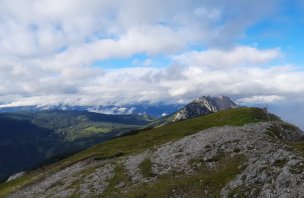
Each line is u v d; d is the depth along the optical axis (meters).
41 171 135.12
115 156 96.94
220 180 44.09
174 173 55.06
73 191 62.91
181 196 44.22
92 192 58.88
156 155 68.38
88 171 74.31
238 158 51.41
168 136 123.31
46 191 73.75
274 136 72.94
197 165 54.91
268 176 38.38
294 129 86.94
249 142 58.69
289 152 41.88
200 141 66.81
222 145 59.97
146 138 131.00
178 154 63.12
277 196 34.47
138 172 60.88
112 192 55.72
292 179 35.28
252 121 113.44
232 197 38.59
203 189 43.75
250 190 37.94
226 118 129.00
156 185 50.53
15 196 84.62
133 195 49.38
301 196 32.72
